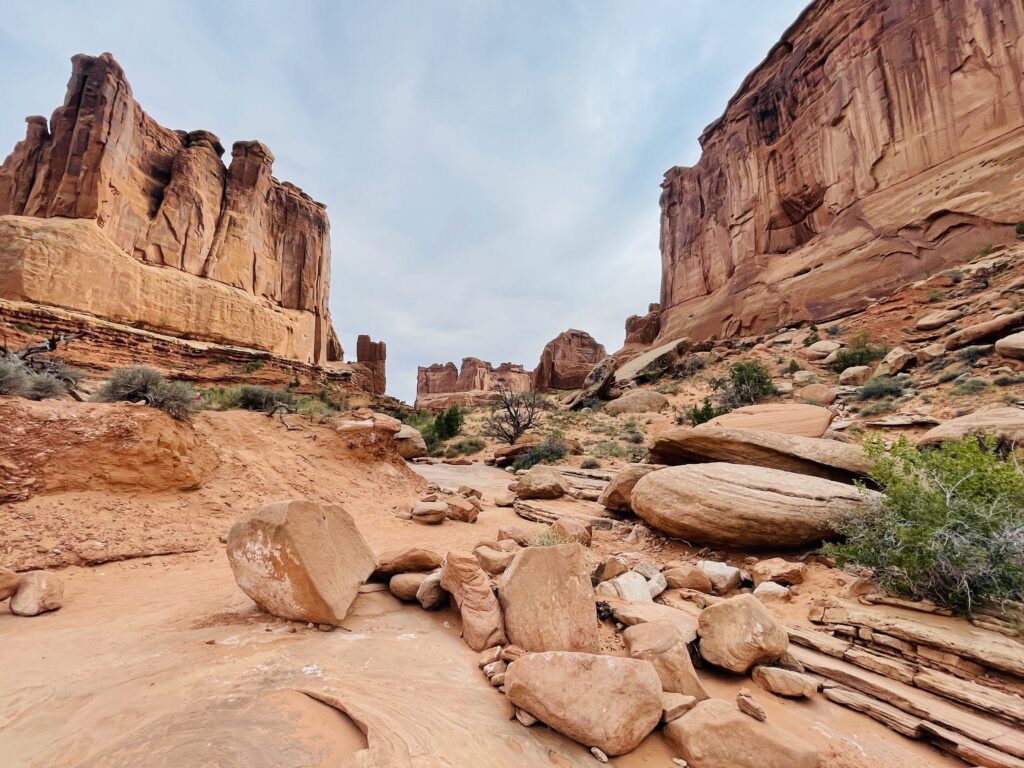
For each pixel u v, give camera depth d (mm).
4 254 31203
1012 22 29391
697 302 54906
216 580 5691
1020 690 3510
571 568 4391
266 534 4473
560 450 22141
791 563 6449
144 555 6270
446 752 2645
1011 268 24547
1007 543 4355
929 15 33562
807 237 42625
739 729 2982
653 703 3121
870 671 4094
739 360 35562
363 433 14156
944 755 3201
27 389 8453
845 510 6633
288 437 13125
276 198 60750
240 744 2557
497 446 29359
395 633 4355
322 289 66812
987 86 30359
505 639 4199
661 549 8180
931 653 4023
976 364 18516
